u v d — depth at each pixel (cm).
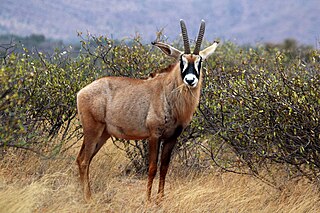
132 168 3155
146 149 3123
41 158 2811
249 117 2661
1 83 2238
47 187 2514
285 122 2547
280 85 2606
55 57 3195
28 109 2622
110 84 2634
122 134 2636
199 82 2570
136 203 2533
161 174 2612
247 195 2606
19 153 2852
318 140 2503
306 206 2459
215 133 2756
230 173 2877
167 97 2552
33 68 2781
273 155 2617
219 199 2517
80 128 3259
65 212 2227
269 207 2495
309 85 2573
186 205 2427
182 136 3067
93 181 2789
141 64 3153
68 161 2911
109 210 2425
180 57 2525
